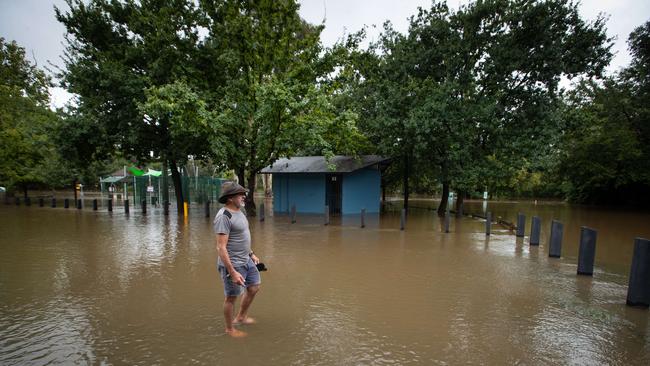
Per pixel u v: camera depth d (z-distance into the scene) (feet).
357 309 16.88
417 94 56.44
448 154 57.82
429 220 56.85
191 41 59.21
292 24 57.47
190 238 37.11
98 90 57.72
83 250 30.83
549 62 54.13
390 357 12.13
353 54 56.85
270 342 13.14
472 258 28.76
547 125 56.34
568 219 62.49
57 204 87.56
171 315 15.81
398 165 78.79
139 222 51.13
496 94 55.31
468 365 11.69
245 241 13.43
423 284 21.27
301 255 29.25
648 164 82.53
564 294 19.57
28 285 20.47
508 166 57.26
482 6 55.93
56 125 58.44
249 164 57.26
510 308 17.28
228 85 53.67
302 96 51.52
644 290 17.46
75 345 12.84
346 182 64.90
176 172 66.49
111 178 122.11
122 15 60.49
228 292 13.20
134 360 11.74
